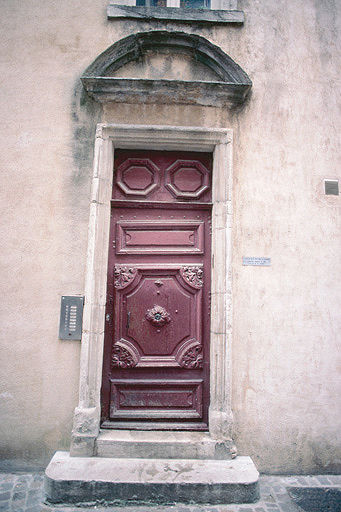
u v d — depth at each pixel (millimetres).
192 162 3428
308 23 3564
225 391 3006
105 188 3205
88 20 3436
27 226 3150
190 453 2906
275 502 2648
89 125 3275
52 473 2641
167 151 3438
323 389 3127
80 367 2992
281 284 3193
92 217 3117
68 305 3072
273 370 3109
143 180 3393
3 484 2775
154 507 2564
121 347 3195
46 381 3025
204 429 3105
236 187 3260
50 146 3238
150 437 2973
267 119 3369
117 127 3238
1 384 3008
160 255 3328
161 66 3416
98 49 3393
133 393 3178
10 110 3266
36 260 3121
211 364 3117
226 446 2916
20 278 3100
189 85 3188
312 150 3375
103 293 3113
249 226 3229
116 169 3393
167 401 3176
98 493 2570
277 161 3324
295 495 2738
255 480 2660
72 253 3137
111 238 3320
